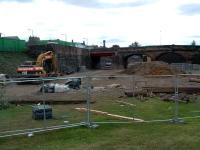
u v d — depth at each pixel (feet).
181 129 48.49
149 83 147.02
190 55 390.42
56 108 77.36
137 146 40.47
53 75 220.43
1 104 79.30
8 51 290.56
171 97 90.79
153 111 71.41
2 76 187.42
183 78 165.48
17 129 52.85
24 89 133.28
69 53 345.92
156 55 402.72
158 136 44.73
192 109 74.13
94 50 413.80
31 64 211.00
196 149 39.11
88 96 52.44
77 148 40.29
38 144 42.65
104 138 44.37
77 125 50.72
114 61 414.82
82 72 312.91
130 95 101.60
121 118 60.85
